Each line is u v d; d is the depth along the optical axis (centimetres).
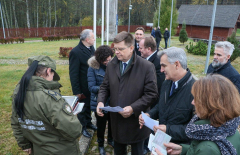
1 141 316
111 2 1892
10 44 1995
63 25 4850
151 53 304
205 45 1313
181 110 171
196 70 877
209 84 115
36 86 155
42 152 168
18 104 154
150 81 206
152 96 206
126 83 209
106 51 262
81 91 325
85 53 311
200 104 115
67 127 158
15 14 3959
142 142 232
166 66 172
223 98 110
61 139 168
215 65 290
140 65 208
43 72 164
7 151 290
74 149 181
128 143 220
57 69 867
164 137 157
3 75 759
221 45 282
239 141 113
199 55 1294
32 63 165
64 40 2497
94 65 269
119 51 199
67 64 995
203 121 117
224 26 2619
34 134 161
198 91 118
